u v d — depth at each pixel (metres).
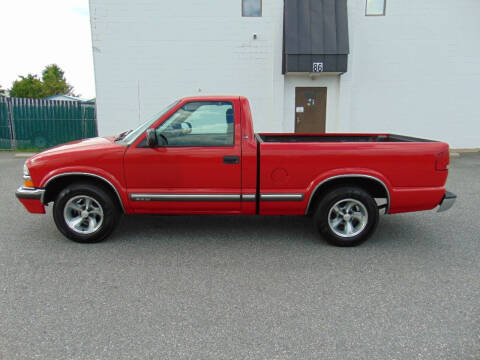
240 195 4.63
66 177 4.73
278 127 12.72
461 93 12.99
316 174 4.58
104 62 12.37
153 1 12.08
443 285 3.72
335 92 12.79
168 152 4.55
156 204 4.66
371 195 4.95
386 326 3.01
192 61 12.47
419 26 12.53
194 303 3.35
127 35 12.24
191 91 12.66
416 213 6.31
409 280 3.83
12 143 14.23
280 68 12.37
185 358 2.62
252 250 4.62
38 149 14.34
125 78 12.50
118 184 4.60
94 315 3.14
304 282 3.77
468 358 2.63
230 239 5.00
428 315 3.18
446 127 13.22
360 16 12.43
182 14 12.19
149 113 12.75
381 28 12.54
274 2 11.99
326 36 11.59
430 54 12.72
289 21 11.60
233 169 4.58
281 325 3.02
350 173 4.55
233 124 4.59
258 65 12.53
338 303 3.36
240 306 3.30
